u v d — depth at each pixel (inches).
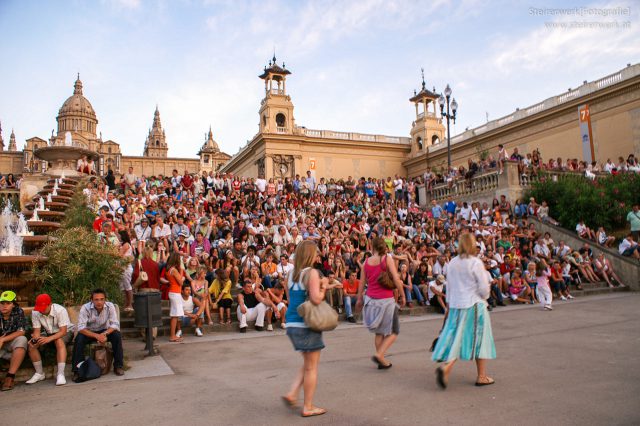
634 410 182.9
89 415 197.5
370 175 1914.4
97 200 641.6
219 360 307.3
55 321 268.8
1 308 258.5
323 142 1830.7
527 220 896.3
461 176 1082.1
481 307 217.2
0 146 4613.7
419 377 240.7
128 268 426.6
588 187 869.8
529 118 1416.1
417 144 1952.5
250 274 465.7
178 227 601.3
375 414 184.1
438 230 803.4
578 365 260.4
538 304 580.7
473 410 185.6
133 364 301.9
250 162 1913.1
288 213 792.3
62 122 4965.6
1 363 264.7
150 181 902.4
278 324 458.3
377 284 263.7
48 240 359.6
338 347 339.0
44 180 780.0
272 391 223.9
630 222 776.3
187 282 447.2
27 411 207.2
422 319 490.6
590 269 713.6
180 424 180.9
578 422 170.4
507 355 290.8
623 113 1160.2
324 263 548.7
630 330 376.5
